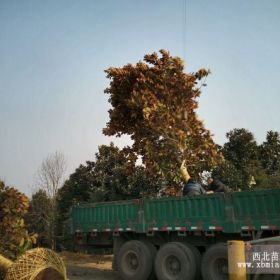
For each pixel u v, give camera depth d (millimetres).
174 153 16234
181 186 17969
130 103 15539
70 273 14148
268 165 25344
